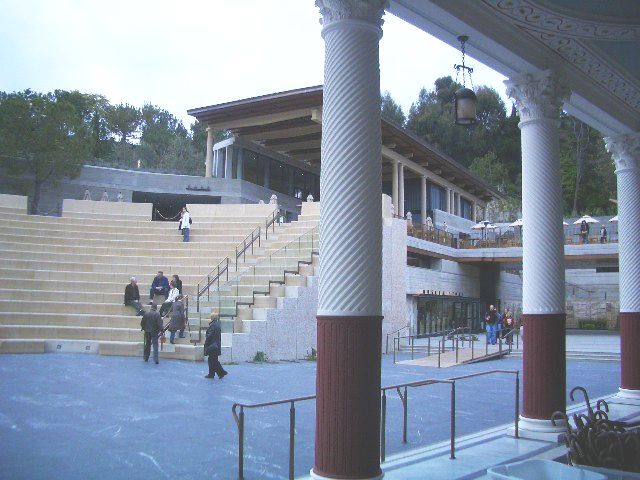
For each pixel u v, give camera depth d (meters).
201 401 11.12
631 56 10.28
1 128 36.41
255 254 25.12
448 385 14.95
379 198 6.33
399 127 36.03
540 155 9.66
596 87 11.20
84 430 8.71
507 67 9.79
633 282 12.67
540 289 9.34
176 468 6.95
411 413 10.92
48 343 17.77
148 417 9.66
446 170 45.59
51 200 38.19
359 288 6.05
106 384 12.62
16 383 12.39
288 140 40.38
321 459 5.91
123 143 72.81
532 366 9.23
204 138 78.62
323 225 6.25
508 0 8.26
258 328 18.84
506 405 11.97
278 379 14.34
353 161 6.19
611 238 41.22
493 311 29.77
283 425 9.38
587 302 48.22
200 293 21.16
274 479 6.56
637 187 12.92
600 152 73.44
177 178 39.19
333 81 6.38
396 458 7.58
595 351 25.09
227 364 17.50
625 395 12.46
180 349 17.28
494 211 68.31
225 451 7.74
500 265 43.34
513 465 5.14
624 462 5.89
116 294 20.91
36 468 6.85
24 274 21.48
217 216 30.45
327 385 5.96
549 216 9.49
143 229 28.05
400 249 28.25
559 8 8.56
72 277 22.16
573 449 6.28
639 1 8.66
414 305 32.16
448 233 41.28
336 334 5.99
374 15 6.55
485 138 85.62
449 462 7.36
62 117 38.22
